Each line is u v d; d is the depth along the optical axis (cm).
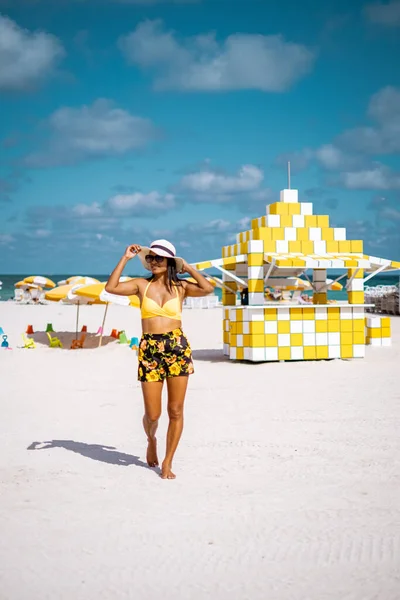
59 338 2145
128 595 354
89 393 1088
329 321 1580
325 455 650
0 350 1845
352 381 1197
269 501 511
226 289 1739
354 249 1620
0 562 400
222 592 356
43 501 516
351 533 443
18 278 17725
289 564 393
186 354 583
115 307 3919
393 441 706
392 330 2548
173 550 416
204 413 883
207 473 591
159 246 584
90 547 422
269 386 1145
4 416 878
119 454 665
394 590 357
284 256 1528
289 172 1630
